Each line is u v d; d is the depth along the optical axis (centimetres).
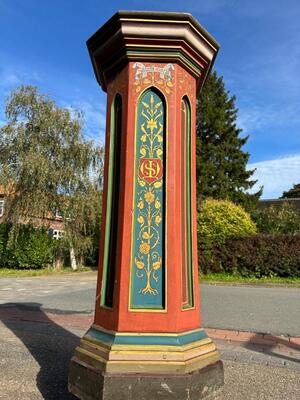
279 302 970
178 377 277
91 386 285
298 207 3612
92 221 2117
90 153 2091
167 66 328
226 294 1132
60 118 2053
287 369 442
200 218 1706
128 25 318
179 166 323
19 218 2072
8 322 710
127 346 288
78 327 668
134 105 323
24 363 450
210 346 318
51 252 2245
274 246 1562
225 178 3045
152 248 310
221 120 3206
